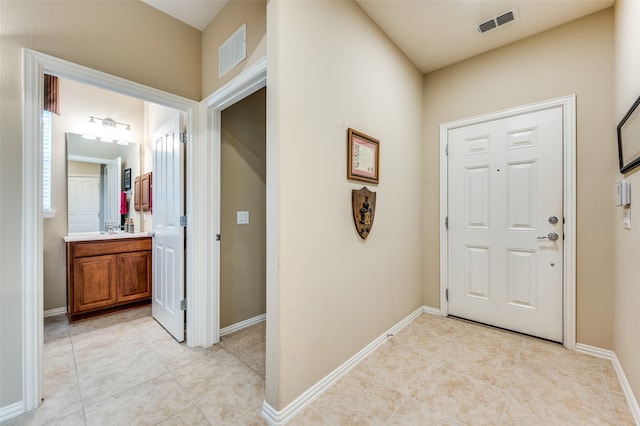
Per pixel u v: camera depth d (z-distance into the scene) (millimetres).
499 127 2457
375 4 1961
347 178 1876
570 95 2135
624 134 1676
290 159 1479
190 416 1473
